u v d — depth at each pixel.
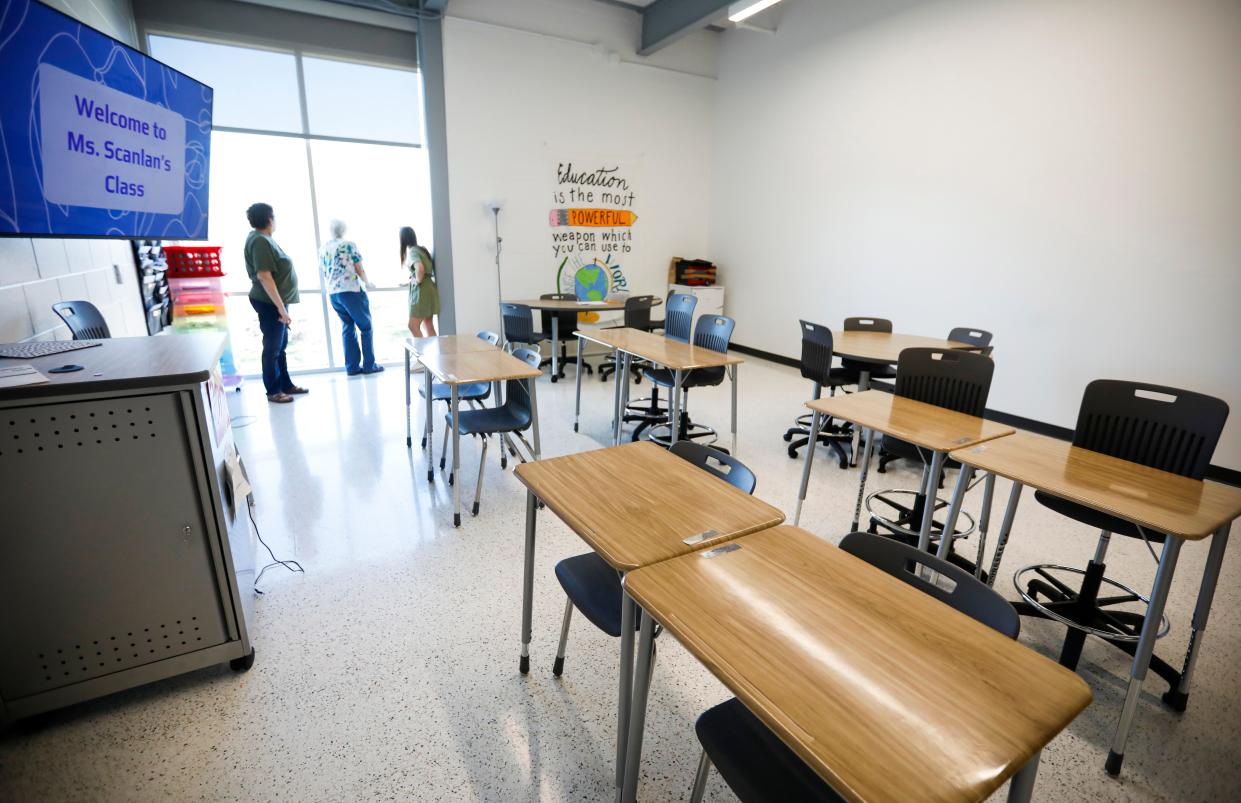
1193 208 3.46
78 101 1.99
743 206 6.91
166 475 1.56
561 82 6.03
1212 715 1.76
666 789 1.48
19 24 1.71
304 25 4.84
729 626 1.01
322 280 5.35
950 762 0.76
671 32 5.82
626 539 1.30
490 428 2.91
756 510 1.46
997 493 3.38
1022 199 4.27
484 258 6.00
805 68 5.89
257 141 4.93
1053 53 3.98
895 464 3.77
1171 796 1.50
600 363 6.52
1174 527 1.43
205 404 1.58
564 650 1.87
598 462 1.78
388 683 1.80
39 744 1.55
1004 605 1.07
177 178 2.64
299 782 1.46
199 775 1.48
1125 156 3.71
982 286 4.61
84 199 2.06
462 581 2.35
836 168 5.71
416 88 5.48
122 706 1.68
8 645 1.48
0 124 1.69
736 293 7.22
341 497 3.08
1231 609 2.28
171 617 1.66
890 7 5.01
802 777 1.06
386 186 5.62
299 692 1.75
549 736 1.63
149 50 4.45
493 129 5.75
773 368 6.45
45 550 1.47
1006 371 4.51
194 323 4.64
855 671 0.92
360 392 5.03
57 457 1.43
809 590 1.13
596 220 6.61
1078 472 1.78
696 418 4.58
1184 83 3.42
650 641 1.22
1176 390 1.94
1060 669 0.94
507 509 2.99
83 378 1.44
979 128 4.48
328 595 2.24
